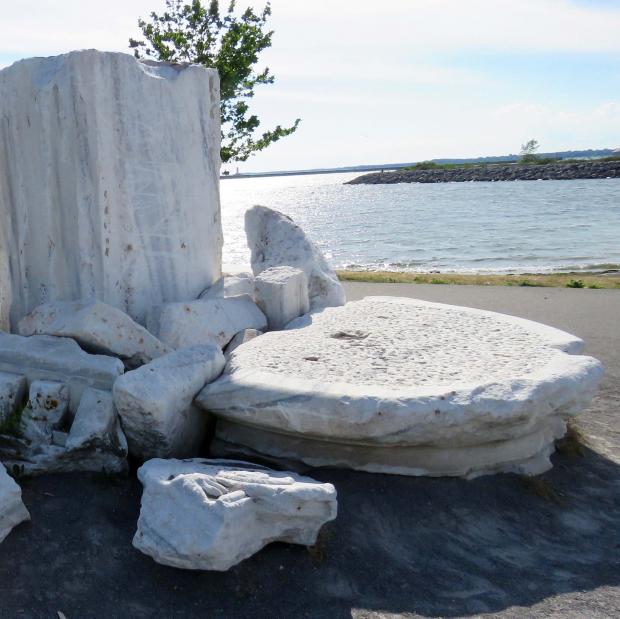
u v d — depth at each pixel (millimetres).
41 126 5195
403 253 21516
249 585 3254
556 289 11594
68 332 4516
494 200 47469
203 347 4445
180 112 5680
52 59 5277
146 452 4047
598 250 20719
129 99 5277
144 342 4652
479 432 3943
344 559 3486
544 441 4504
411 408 3789
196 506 3158
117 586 3230
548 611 3219
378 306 6469
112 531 3557
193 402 4211
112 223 5230
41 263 5410
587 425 5430
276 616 3119
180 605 3148
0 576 3193
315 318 5977
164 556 3111
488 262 18703
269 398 3965
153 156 5477
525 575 3496
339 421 3820
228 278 6184
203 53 12469
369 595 3283
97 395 4035
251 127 12766
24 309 5488
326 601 3223
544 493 4164
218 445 4348
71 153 5176
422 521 3811
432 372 4340
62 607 3094
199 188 5891
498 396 3945
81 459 3943
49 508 3650
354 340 5191
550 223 29953
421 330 5500
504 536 3807
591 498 4277
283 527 3350
